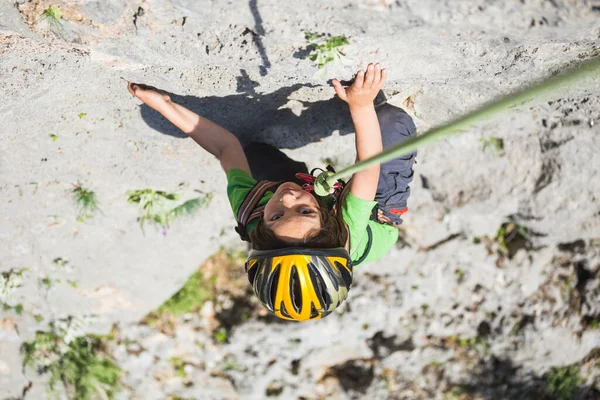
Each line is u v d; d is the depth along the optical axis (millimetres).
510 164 4871
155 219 4770
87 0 2625
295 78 3127
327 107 3605
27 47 2846
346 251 2941
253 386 6047
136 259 5117
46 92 3242
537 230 5418
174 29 2787
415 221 5535
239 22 2734
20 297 5242
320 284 2844
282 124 3787
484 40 2762
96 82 3244
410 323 5930
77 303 5430
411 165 3453
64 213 4531
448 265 5746
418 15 2566
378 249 3268
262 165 3904
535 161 4809
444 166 5047
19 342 5574
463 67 3068
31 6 2639
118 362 5902
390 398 6078
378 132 3014
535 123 4406
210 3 2625
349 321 5852
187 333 5965
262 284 2902
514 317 5891
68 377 5781
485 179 5066
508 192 5090
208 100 3422
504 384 6098
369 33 2725
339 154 4223
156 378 6027
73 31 2756
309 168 4312
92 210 4535
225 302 5988
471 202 5250
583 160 4633
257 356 5984
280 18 2689
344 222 2982
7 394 5809
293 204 2889
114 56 2951
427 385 6102
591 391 6098
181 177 4426
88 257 4988
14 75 3039
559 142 4562
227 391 6082
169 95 3354
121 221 4719
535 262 5668
